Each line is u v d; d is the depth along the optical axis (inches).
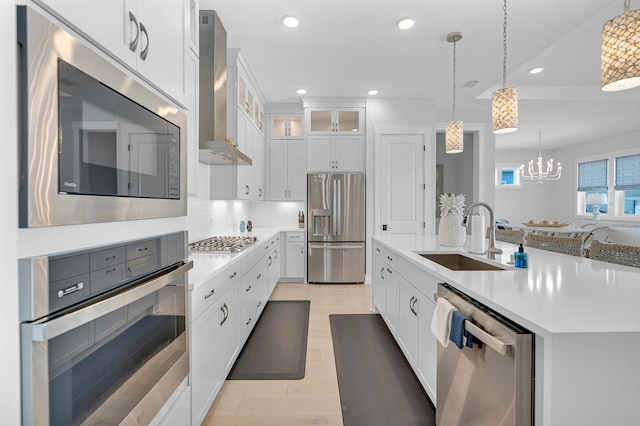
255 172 171.6
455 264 98.4
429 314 72.7
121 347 36.5
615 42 53.2
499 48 128.7
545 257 81.7
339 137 194.5
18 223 24.7
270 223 213.2
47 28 26.0
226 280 80.7
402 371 92.4
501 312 42.7
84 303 30.8
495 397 43.5
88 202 31.0
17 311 25.0
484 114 216.1
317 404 77.4
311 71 152.3
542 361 37.3
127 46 38.6
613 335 34.8
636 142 285.7
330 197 190.9
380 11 104.2
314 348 107.3
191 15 80.2
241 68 139.4
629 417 35.2
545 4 100.3
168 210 47.8
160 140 45.6
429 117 192.5
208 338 67.0
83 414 30.8
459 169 267.7
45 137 25.9
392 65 145.3
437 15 106.4
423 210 193.3
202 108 105.3
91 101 31.4
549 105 212.7
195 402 59.4
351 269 191.6
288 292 175.0
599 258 79.7
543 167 380.5
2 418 24.4
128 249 38.0
